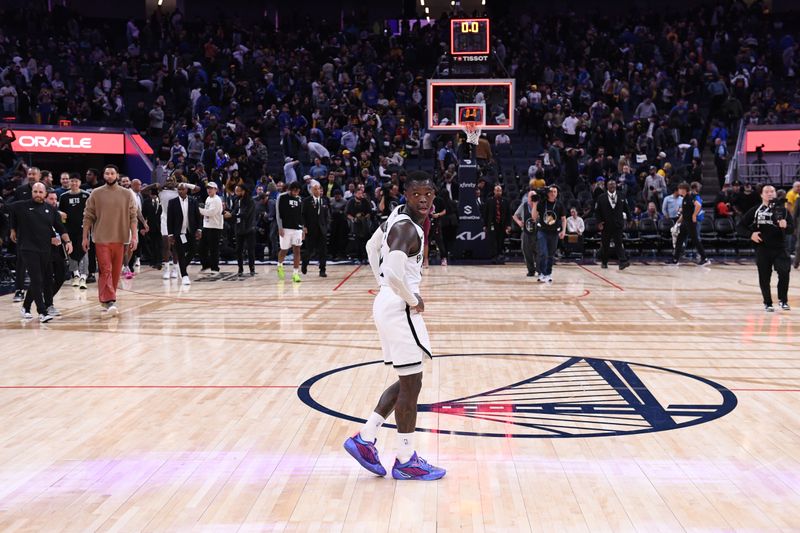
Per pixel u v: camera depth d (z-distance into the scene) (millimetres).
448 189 16672
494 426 4746
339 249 17484
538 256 12930
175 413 5078
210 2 30734
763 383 5836
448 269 15227
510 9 31000
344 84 24250
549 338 7746
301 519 3393
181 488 3766
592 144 20547
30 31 25453
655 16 28312
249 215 14023
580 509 3484
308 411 5117
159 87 24375
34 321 8992
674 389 5648
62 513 3467
